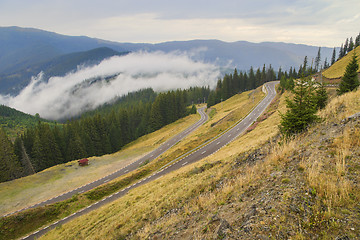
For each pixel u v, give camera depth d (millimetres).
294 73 132000
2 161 50312
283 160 8945
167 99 105750
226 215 6863
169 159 41500
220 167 14875
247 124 54125
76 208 28203
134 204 16531
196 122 92000
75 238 14781
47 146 60438
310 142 9352
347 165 6484
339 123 9773
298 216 5238
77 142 66562
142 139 93500
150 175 35281
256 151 12969
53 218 26344
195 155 39719
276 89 102625
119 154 59188
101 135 81250
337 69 79625
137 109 120750
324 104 18469
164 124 104812
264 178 8211
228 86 134000
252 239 5000
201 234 6570
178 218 9414
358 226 4375
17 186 38000
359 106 10492
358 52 82625
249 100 97562
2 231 23344
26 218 25266
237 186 8891
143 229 10359
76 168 47281
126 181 34875
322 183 5980
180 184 15469
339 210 5000
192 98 180000
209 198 9500
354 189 5434
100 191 31938
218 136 50062
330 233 4484
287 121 12344
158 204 13148
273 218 5434
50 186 38594
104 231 13047
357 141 7520
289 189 6457
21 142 61688
